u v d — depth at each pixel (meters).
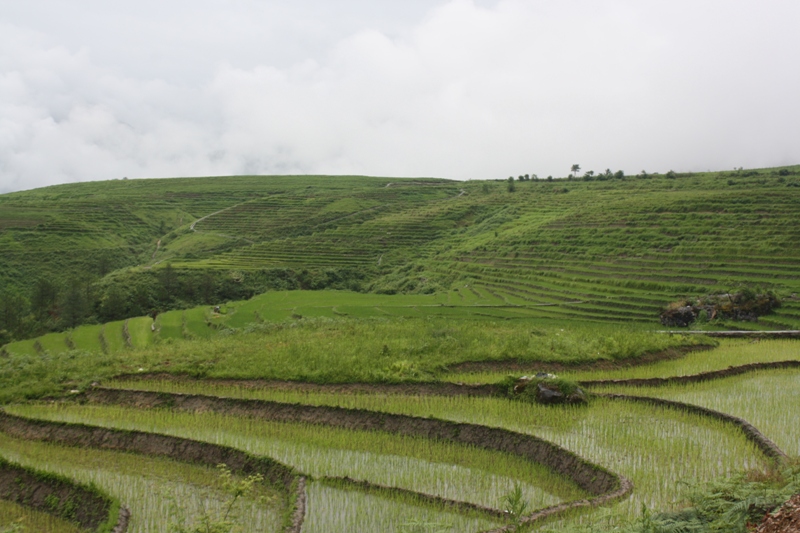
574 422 20.69
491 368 27.81
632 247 78.38
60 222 127.94
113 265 115.00
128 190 185.88
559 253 85.12
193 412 23.56
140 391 25.45
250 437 20.52
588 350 29.80
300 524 14.25
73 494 16.78
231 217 150.38
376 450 19.22
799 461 15.49
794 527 9.19
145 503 16.16
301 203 161.50
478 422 20.91
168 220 152.62
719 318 51.03
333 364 27.52
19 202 152.62
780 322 47.75
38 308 77.88
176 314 68.06
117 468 18.83
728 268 64.50
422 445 19.55
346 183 199.25
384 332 35.12
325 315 62.84
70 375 28.22
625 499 14.51
